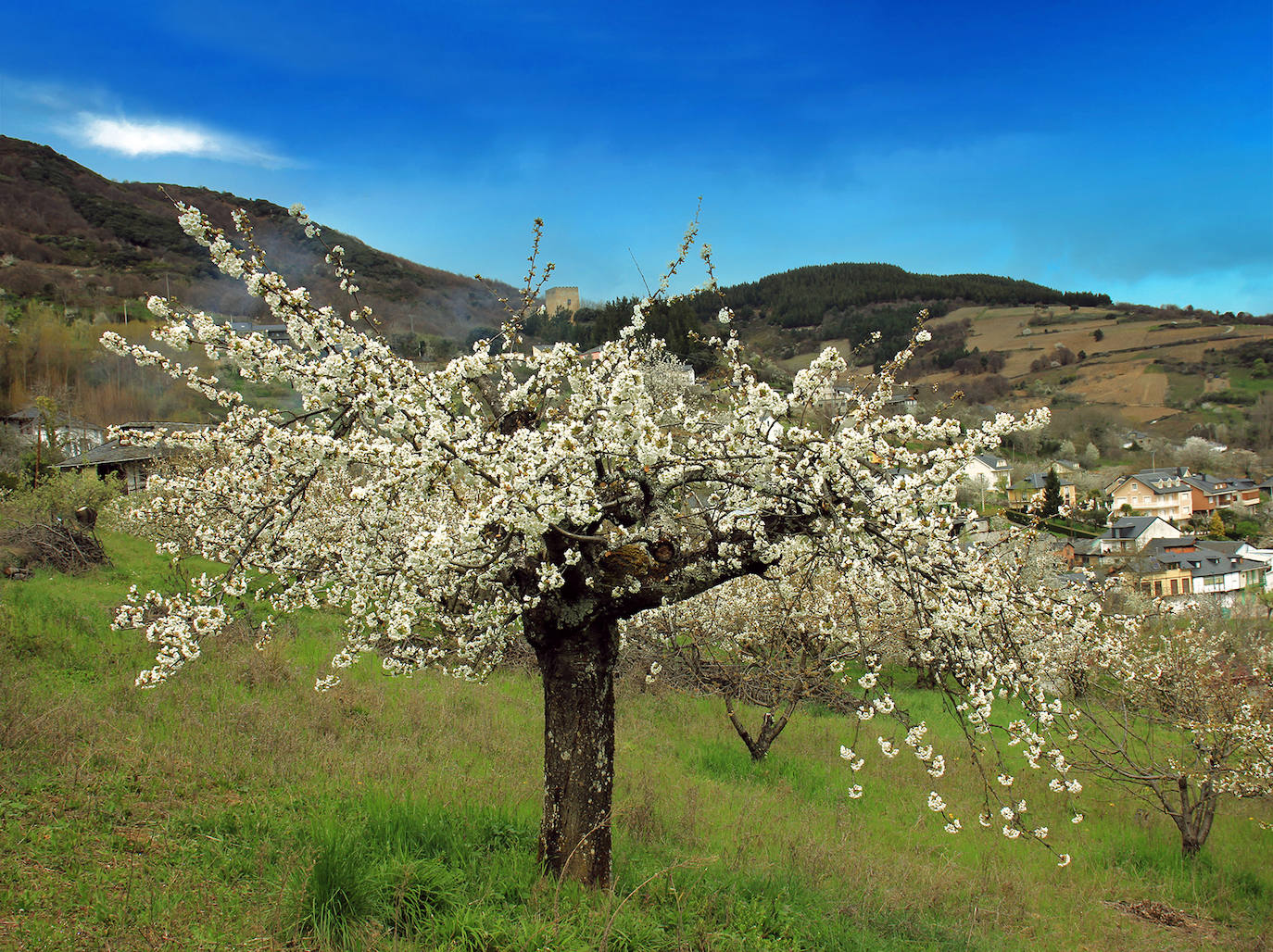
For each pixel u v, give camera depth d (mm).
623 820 7340
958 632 5426
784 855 7230
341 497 6082
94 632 10055
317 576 6555
